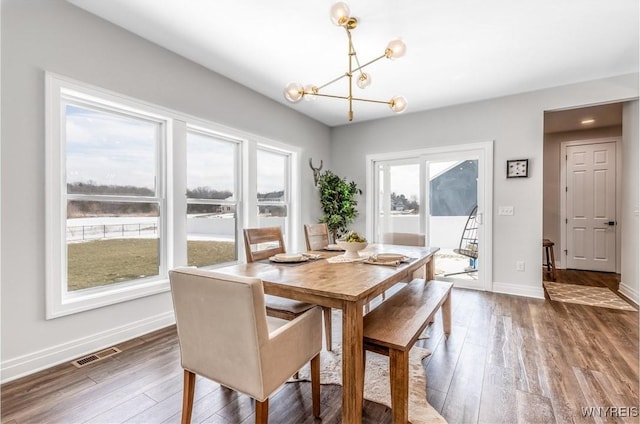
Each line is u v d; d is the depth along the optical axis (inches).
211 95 130.0
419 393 72.1
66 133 92.1
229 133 138.3
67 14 87.2
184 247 121.0
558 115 179.8
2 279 76.2
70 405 67.4
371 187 199.5
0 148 75.7
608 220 205.5
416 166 186.1
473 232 168.1
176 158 117.5
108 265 101.7
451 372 81.3
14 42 77.6
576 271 210.2
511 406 67.3
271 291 66.5
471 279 167.9
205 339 53.6
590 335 104.2
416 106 172.9
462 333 106.5
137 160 110.3
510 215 156.7
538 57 118.4
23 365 79.0
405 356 58.2
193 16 93.8
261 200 166.1
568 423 61.9
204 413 65.6
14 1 77.5
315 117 193.6
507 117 157.2
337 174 212.2
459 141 169.5
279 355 52.9
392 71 130.1
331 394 72.8
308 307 77.2
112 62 97.3
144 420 63.1
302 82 140.9
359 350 59.0
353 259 90.3
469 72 131.3
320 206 202.1
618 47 111.0
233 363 51.3
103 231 100.5
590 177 210.8
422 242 129.5
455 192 173.3
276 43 109.3
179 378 78.7
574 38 105.2
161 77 111.3
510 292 156.5
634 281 144.6
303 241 186.4
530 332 107.0
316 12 91.8
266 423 51.2
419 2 86.7
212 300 50.8
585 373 80.4
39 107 82.0
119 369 82.7
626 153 151.3
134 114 107.9
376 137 196.7
